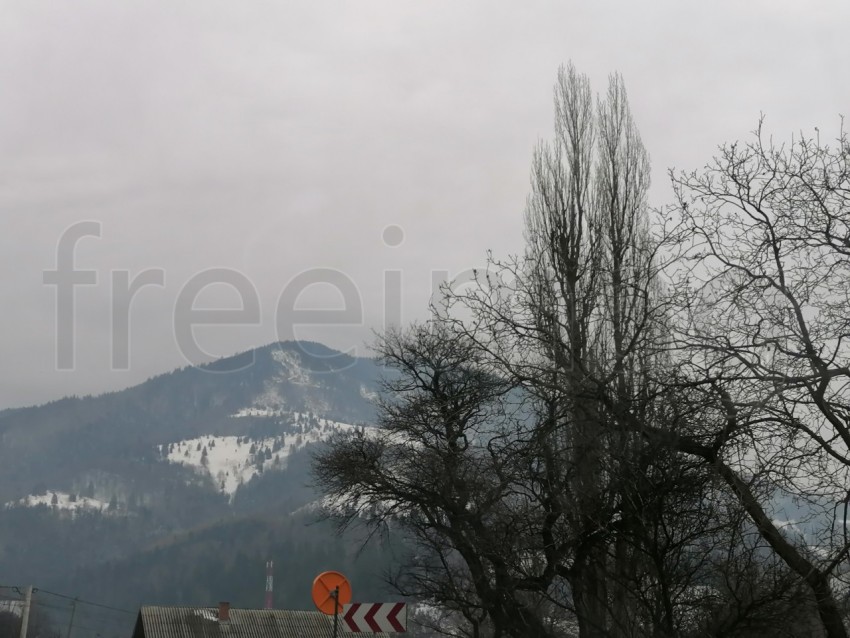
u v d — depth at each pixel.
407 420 34.19
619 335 22.81
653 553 18.38
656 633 18.44
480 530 25.52
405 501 34.59
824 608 16.41
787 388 15.56
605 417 19.12
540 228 32.62
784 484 16.06
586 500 20.62
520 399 22.53
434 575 33.69
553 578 23.30
